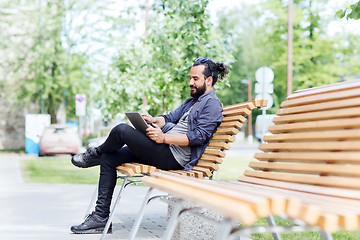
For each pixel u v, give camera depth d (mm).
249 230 2264
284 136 3539
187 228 4719
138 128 4926
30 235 5371
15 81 29312
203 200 2307
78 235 5281
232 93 62719
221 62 5090
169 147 4867
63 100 30188
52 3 28938
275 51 31094
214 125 4824
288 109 3701
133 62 12992
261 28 32125
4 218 6641
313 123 3295
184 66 10586
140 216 3336
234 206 1977
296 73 31031
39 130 28391
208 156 4676
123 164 5027
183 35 10500
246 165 18312
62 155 25656
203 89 4977
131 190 10180
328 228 1963
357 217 2016
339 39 29719
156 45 11344
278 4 30859
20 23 29016
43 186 10961
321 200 2578
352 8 5734
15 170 15797
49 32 28609
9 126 35500
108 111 13586
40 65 28562
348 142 2881
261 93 15875
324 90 3410
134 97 13242
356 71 30234
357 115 2920
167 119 5465
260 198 1953
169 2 10656
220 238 2041
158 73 11531
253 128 65438
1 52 29125
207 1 10461
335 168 2867
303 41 29922
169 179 3080
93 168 16969
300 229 2340
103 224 5297
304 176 3062
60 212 7215
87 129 50062
